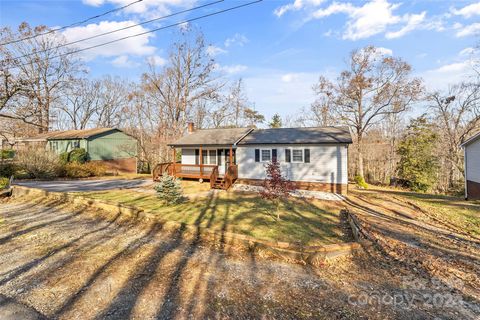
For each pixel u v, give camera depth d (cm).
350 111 2675
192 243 666
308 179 1438
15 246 631
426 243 685
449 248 657
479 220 934
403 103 2405
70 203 1091
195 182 1692
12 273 492
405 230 795
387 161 3234
